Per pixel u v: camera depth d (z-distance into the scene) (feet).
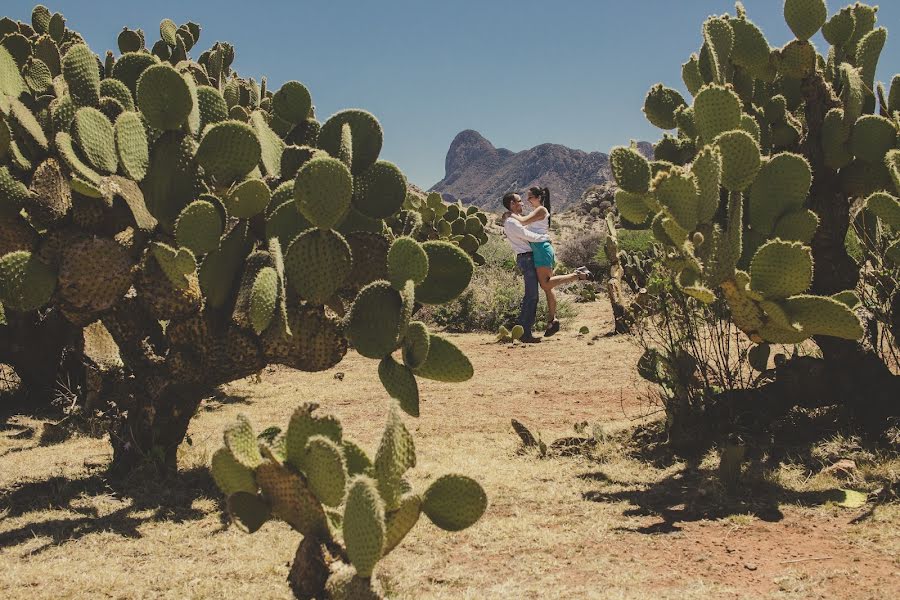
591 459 15.52
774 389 15.79
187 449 16.20
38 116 14.46
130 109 14.66
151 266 12.35
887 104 16.17
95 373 14.93
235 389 23.76
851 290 15.40
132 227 12.82
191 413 14.23
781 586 9.28
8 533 11.91
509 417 19.49
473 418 19.49
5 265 11.95
